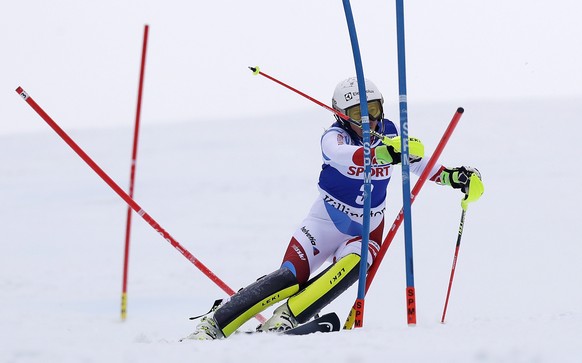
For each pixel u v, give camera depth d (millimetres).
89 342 12289
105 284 29859
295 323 15000
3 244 41656
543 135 65312
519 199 43625
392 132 16375
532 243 32719
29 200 58344
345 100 15727
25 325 19453
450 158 59281
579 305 21531
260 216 46375
